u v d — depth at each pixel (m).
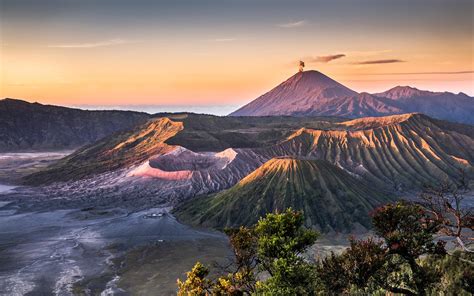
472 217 13.10
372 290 16.42
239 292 16.38
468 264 16.64
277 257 15.18
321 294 14.23
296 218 15.64
